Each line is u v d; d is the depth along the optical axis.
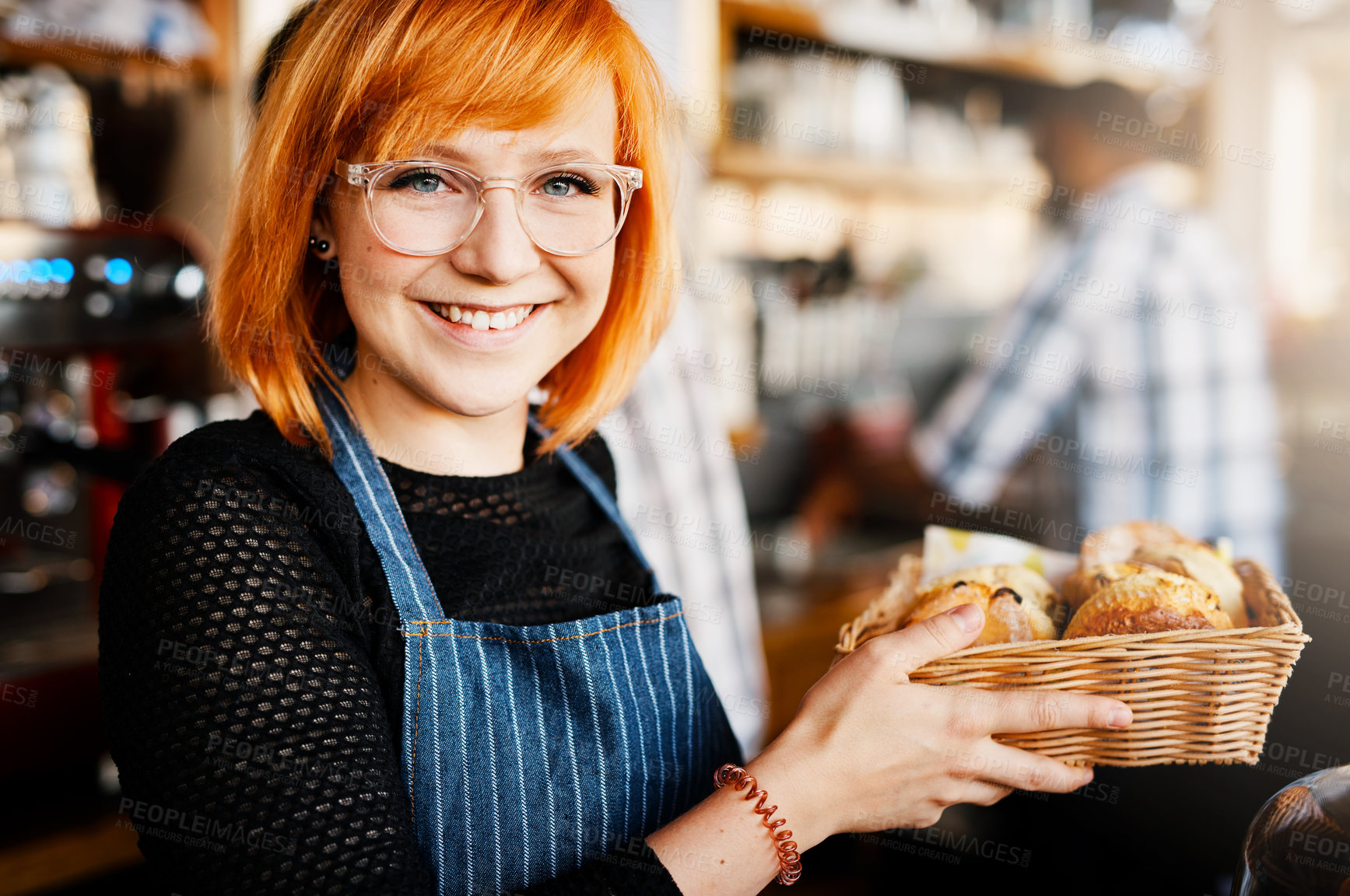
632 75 0.88
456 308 0.86
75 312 1.73
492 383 0.87
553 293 0.89
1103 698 0.82
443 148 0.81
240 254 0.88
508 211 0.82
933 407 3.39
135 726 0.72
